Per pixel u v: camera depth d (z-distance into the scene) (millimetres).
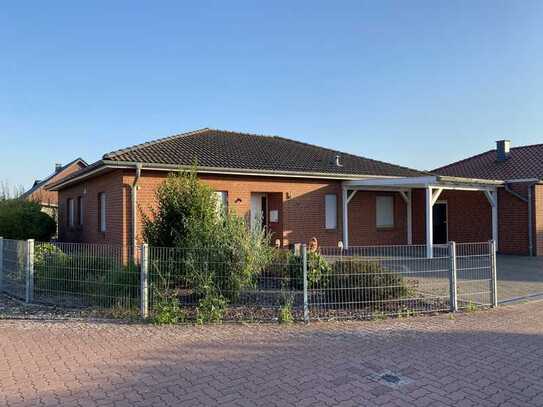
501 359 5848
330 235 19438
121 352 6105
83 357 5898
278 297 8391
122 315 8031
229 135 22453
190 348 6281
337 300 8414
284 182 18281
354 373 5336
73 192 21406
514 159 22844
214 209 9703
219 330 7215
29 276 9484
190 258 8188
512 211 20109
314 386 4949
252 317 7887
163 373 5328
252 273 8445
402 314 8250
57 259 9430
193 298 8344
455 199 22500
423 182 17141
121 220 14820
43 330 7227
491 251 9227
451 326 7527
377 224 21484
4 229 20438
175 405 4473
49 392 4789
